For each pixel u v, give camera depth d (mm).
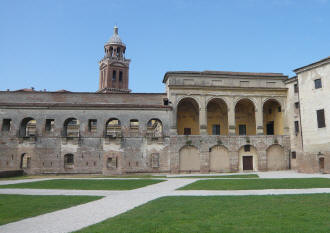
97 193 25469
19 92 55438
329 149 44938
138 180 38125
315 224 12836
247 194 22812
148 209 16953
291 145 55062
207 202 19031
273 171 53812
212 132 60594
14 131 52000
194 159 53344
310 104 48688
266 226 12633
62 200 21297
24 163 65375
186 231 12078
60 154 51750
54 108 53062
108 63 107125
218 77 56625
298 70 51125
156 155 53312
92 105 53250
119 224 13430
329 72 45875
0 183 35125
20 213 16641
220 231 11984
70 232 12406
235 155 54094
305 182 30672
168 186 30297
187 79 56031
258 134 55500
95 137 52656
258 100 56469
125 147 52688
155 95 57625
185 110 60562
